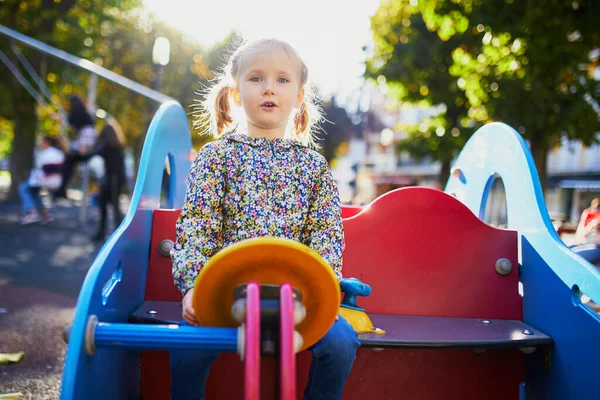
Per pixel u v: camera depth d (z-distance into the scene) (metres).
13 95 13.89
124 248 1.80
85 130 8.05
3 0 12.94
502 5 9.31
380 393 2.01
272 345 1.23
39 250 6.32
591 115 9.41
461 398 2.03
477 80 10.27
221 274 1.28
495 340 1.81
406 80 12.48
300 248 1.24
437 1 10.26
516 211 2.33
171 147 2.58
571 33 8.95
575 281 1.84
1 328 3.34
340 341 1.50
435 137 12.64
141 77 17.19
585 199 18.08
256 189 1.66
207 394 1.98
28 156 14.16
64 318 3.62
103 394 1.56
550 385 1.94
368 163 33.03
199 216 1.61
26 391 2.46
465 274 2.18
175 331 1.28
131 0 15.66
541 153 9.54
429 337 1.80
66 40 13.71
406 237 2.19
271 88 1.69
